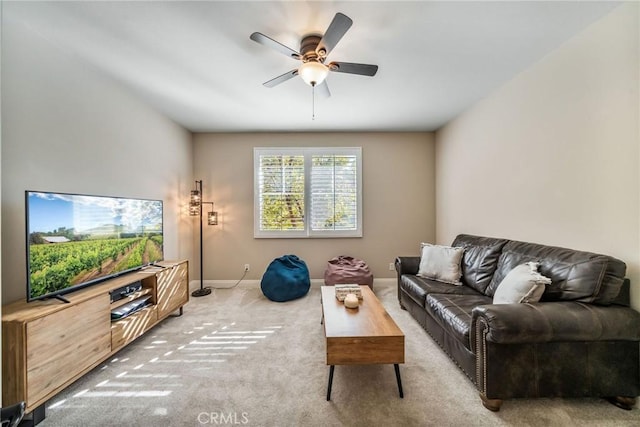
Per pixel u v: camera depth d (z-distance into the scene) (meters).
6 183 1.63
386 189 4.16
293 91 2.73
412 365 2.01
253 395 1.70
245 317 2.92
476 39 1.93
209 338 2.45
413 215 4.16
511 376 1.53
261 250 4.12
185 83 2.55
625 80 1.64
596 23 1.77
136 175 2.81
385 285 4.13
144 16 1.67
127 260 2.40
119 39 1.89
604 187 1.77
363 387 1.76
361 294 2.35
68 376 1.61
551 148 2.15
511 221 2.60
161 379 1.86
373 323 1.81
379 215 4.16
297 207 4.12
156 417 1.52
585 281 1.62
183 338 2.45
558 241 2.10
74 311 1.66
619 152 1.68
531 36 1.91
